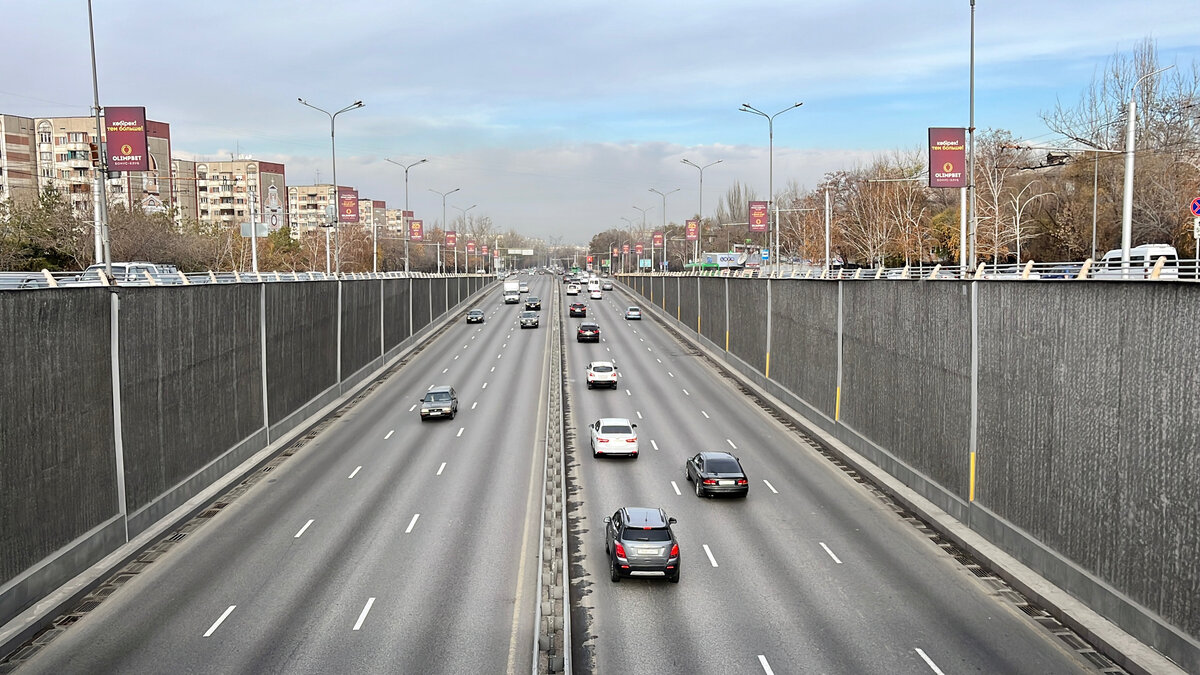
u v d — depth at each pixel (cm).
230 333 3431
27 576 1994
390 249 17512
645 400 5088
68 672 1736
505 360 6706
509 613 2042
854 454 3678
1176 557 1733
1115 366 1948
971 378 2647
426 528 2705
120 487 2486
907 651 1847
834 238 10638
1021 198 7762
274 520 2795
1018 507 2370
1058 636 1927
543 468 3475
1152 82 5662
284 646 1858
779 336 5050
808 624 1991
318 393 4688
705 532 2683
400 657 1808
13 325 2011
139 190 11594
